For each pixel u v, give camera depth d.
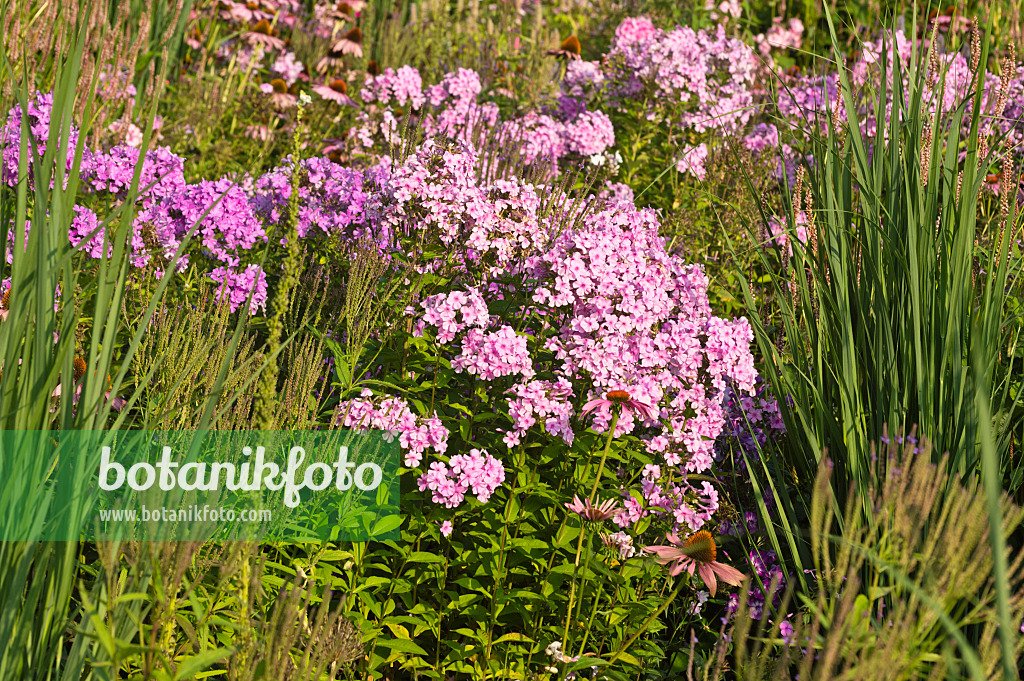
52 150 2.47
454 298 3.36
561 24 10.34
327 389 3.89
